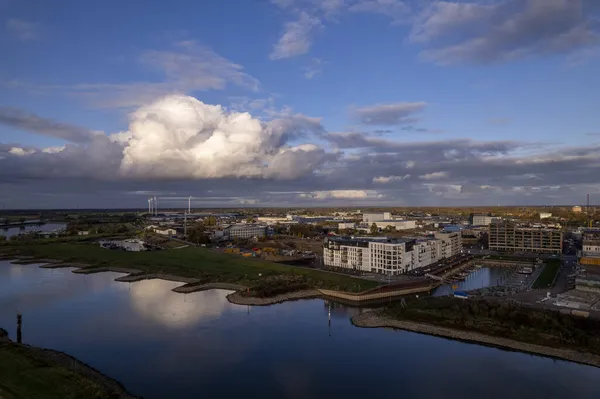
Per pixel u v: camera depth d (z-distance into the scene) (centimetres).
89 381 11381
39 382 11006
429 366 13612
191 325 18050
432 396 11619
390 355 14575
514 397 11538
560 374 12975
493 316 17000
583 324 15525
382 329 17550
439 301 19850
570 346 14538
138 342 15788
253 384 12244
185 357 14312
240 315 19812
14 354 12794
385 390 11956
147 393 11606
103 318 19075
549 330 15450
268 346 15475
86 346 15288
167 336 16525
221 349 15112
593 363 13512
